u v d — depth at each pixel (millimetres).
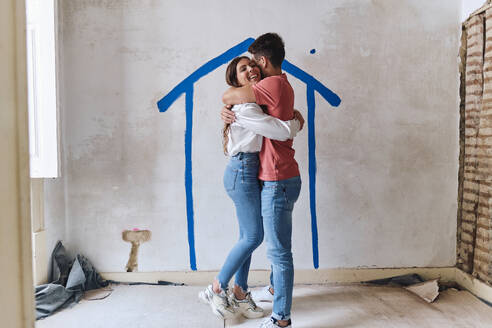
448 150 2762
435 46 2734
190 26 2682
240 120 2021
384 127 2742
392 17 2713
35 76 2324
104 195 2736
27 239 497
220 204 2750
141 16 2674
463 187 2723
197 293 2629
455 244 2764
